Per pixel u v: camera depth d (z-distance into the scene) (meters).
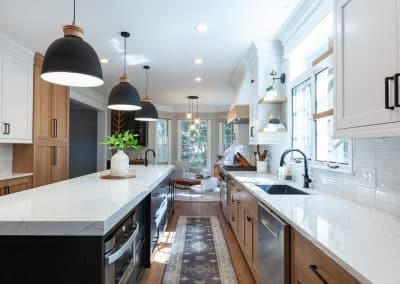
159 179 2.91
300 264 1.42
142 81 5.84
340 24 1.55
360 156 1.87
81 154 7.75
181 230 4.23
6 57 3.50
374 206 1.73
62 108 4.80
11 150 4.01
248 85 4.64
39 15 2.87
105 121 7.65
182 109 9.58
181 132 9.60
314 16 2.49
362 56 1.34
